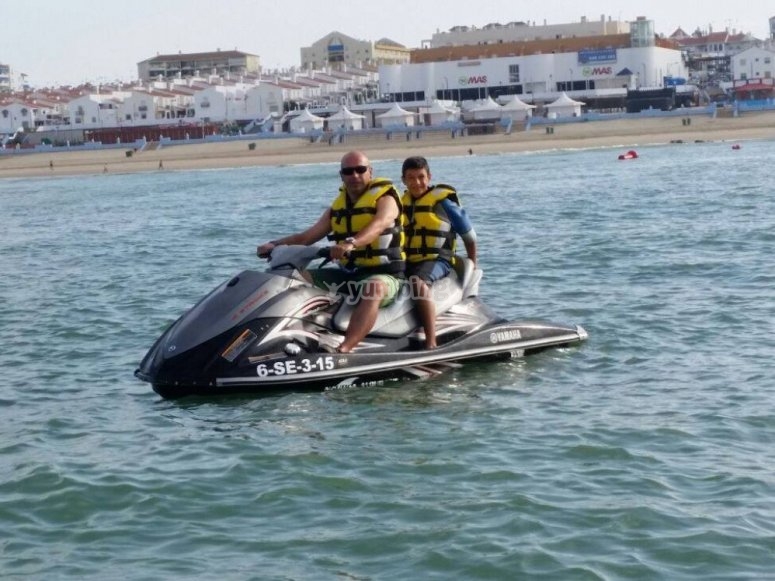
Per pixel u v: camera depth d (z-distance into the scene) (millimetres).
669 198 29859
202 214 35156
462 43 170250
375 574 5926
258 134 118062
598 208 28078
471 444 8062
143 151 118312
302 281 10055
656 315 12656
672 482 7145
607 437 8133
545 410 8953
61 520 6828
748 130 94938
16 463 7941
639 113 112312
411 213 10641
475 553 6125
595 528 6418
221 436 8453
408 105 136375
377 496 7051
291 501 7004
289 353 9641
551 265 17188
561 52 142500
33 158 118625
